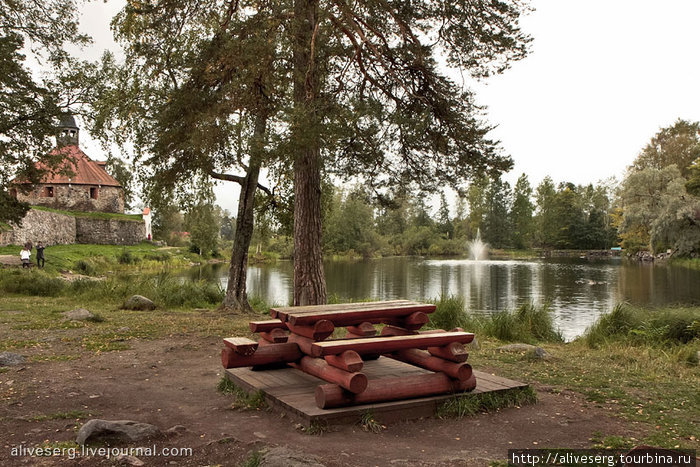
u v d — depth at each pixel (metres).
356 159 10.95
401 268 48.34
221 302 16.95
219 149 10.88
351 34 9.77
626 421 4.25
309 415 3.83
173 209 15.11
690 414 4.51
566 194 96.12
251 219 15.48
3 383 5.14
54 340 7.73
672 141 67.06
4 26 15.88
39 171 18.36
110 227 54.34
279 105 8.62
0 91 16.20
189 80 10.46
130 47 10.62
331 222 72.50
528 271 43.22
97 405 4.52
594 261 62.25
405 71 10.24
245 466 3.06
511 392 4.72
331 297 16.62
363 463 3.22
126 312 12.46
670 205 50.62
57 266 29.41
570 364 7.02
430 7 9.71
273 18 8.80
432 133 10.03
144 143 12.54
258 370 5.38
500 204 100.12
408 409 4.20
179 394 4.99
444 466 3.21
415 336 4.53
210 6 9.99
